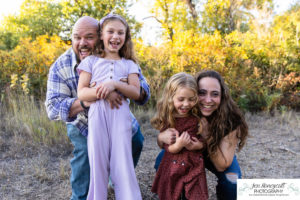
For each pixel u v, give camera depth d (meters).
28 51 6.83
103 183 1.84
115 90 1.92
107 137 1.86
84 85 1.94
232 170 2.16
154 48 7.02
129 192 1.79
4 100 5.50
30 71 6.25
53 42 7.36
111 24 1.95
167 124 2.12
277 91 6.89
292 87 6.98
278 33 8.45
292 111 6.45
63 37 15.37
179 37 7.00
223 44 6.89
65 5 13.90
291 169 3.38
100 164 1.83
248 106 6.35
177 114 2.07
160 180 2.09
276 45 7.64
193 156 1.99
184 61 6.23
